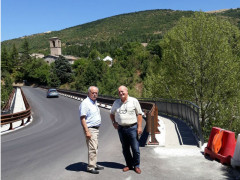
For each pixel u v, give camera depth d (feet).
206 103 85.97
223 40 79.30
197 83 83.71
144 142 26.37
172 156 21.35
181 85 88.69
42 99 124.67
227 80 78.79
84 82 300.40
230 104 76.33
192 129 34.37
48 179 16.58
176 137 29.45
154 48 444.55
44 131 40.11
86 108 17.07
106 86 259.39
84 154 23.27
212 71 80.43
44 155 23.44
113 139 30.53
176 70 88.74
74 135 34.81
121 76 286.05
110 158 21.52
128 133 17.22
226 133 19.35
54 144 28.86
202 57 81.35
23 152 25.13
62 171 18.16
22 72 445.78
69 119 54.54
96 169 18.22
